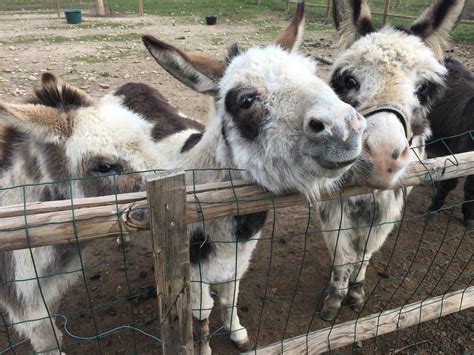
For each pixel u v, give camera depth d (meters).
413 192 2.43
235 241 1.02
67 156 1.04
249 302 1.63
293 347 1.08
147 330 1.50
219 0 10.62
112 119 1.07
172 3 10.30
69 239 0.68
